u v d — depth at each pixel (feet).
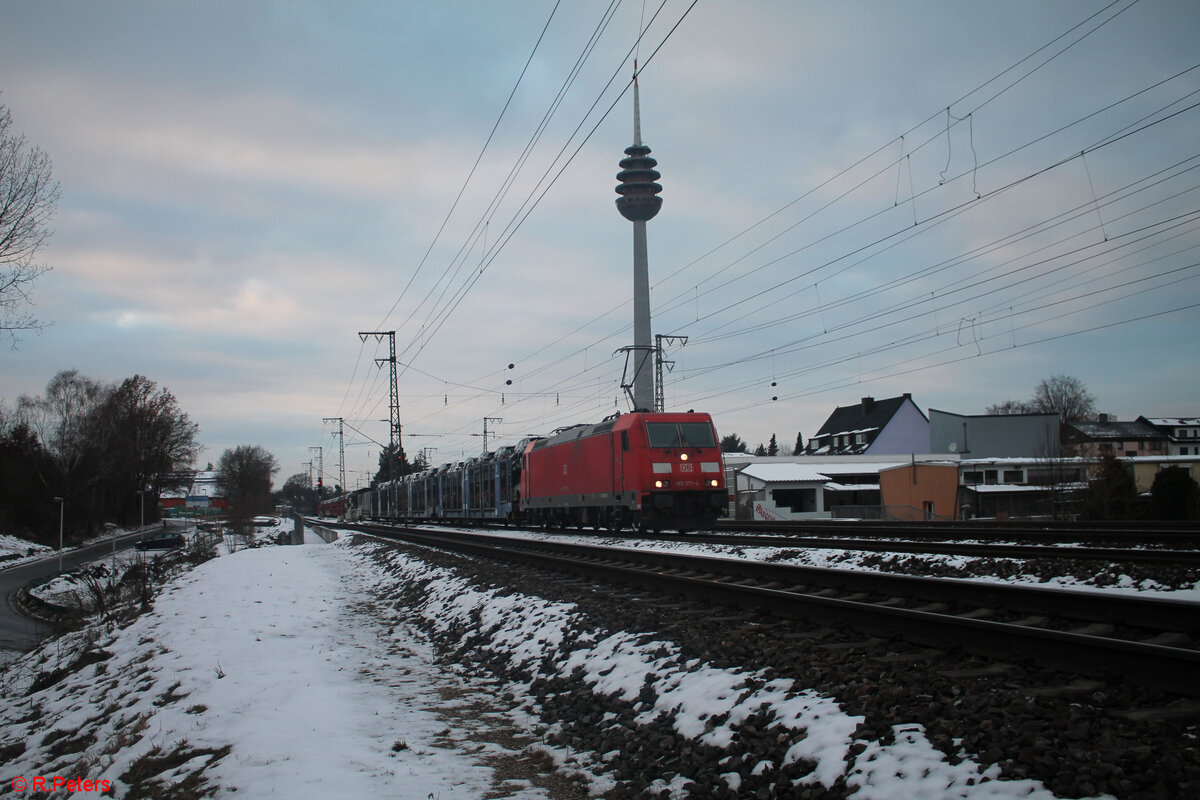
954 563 43.42
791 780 16.11
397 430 170.30
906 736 16.21
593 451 86.17
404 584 63.82
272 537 178.60
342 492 309.01
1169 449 269.85
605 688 25.75
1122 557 39.40
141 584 73.05
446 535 100.42
